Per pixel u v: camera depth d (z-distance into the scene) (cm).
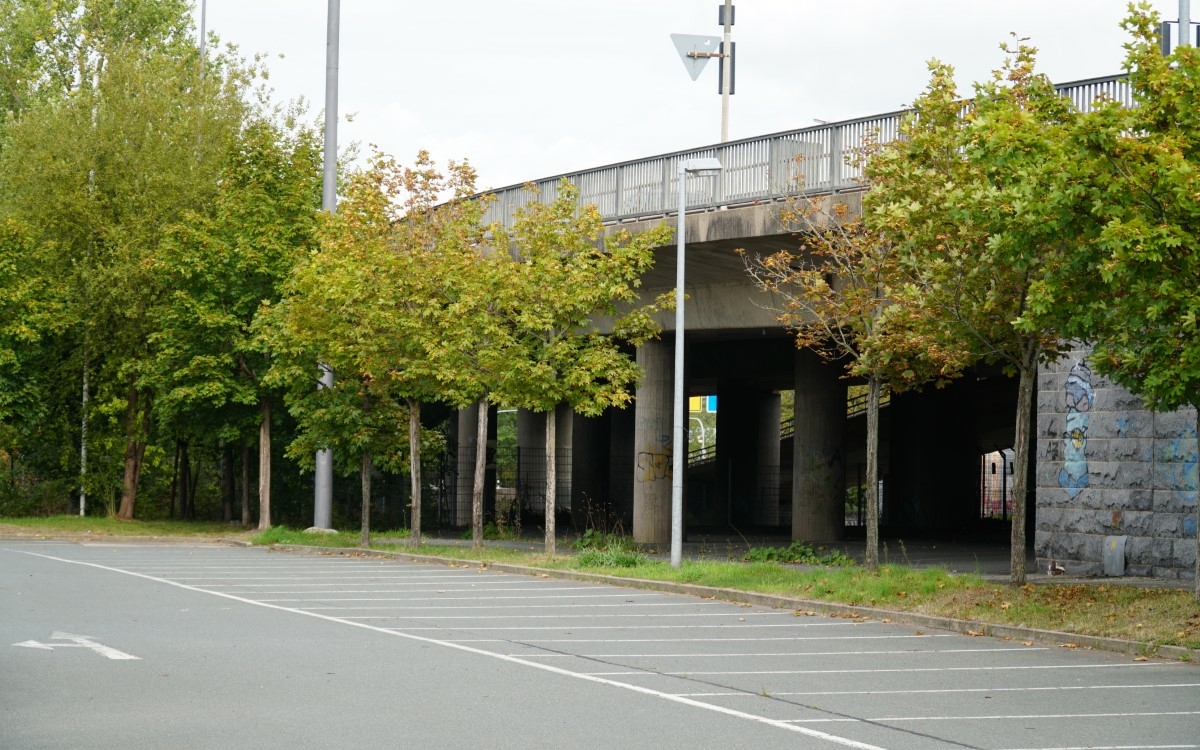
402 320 2859
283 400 3681
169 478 5266
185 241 3575
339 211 3084
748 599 1906
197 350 3603
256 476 4875
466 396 2914
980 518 5050
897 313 1988
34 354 3947
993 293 1747
